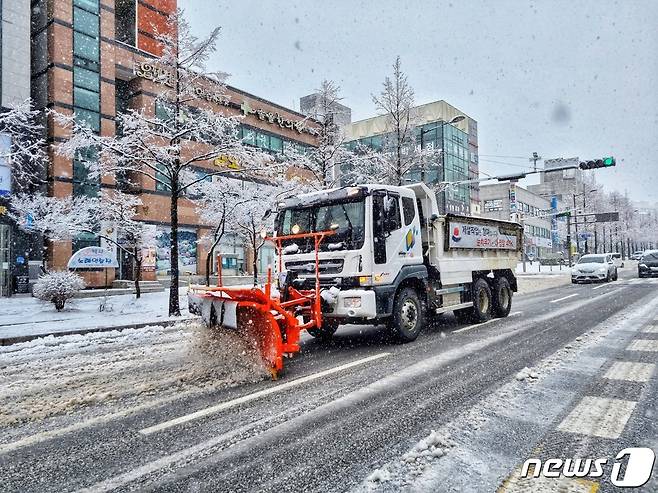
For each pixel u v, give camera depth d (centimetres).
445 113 4997
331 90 1988
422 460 320
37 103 2425
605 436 357
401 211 791
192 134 1373
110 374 604
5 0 2202
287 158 2141
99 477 305
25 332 954
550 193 9462
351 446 347
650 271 2753
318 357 682
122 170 1346
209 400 473
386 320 769
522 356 654
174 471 311
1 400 493
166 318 1212
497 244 1130
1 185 1764
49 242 2286
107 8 2606
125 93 2802
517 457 323
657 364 583
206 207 2052
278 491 282
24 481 302
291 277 748
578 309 1246
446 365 609
